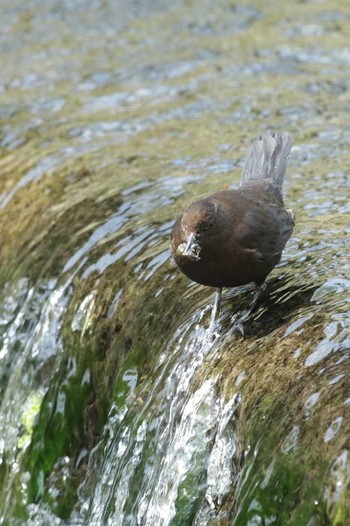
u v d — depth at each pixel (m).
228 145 14.26
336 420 7.14
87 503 10.26
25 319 11.92
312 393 7.55
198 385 8.71
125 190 12.90
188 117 15.77
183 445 8.52
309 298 9.03
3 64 19.81
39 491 10.83
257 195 9.24
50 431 10.98
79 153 14.60
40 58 19.97
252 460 7.64
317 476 6.97
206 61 18.77
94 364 10.73
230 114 15.67
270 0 22.16
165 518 8.44
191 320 9.55
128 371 10.05
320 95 16.25
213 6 22.05
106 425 10.04
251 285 9.69
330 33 19.67
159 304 10.20
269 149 10.34
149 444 9.20
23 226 13.29
